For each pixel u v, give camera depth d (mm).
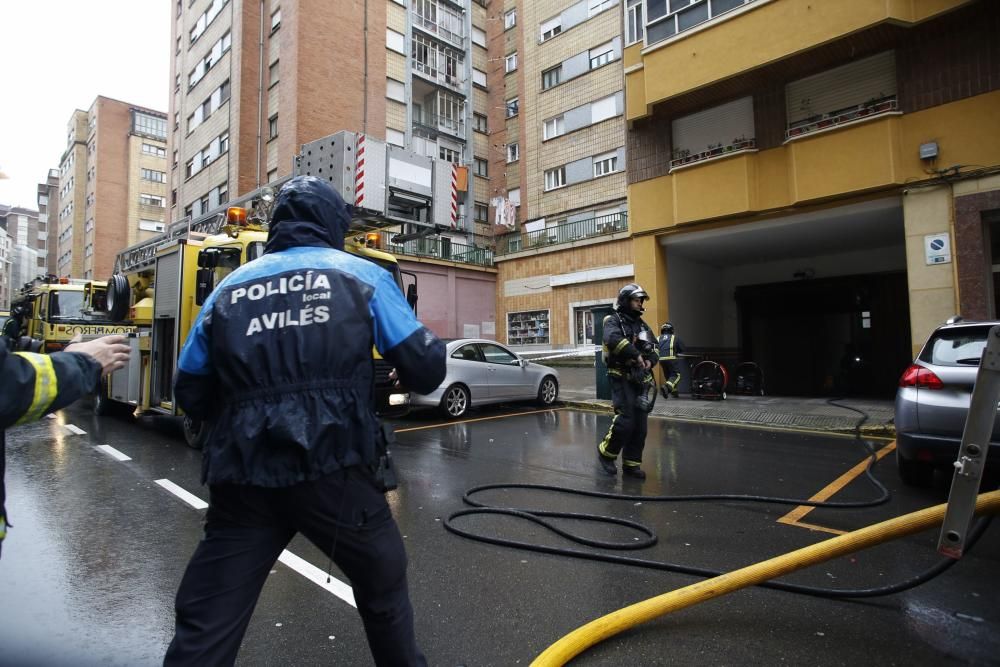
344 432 1586
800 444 7297
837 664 2406
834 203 10094
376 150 8086
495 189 30031
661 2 11602
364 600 1711
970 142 8680
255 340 1587
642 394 5566
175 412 7000
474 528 4129
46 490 5098
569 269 21875
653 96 11609
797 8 9742
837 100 10078
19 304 13070
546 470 5938
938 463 4605
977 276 8562
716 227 11625
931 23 8891
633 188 12703
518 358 10977
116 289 7527
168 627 2752
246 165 23984
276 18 23812
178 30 30531
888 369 13203
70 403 1452
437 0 28125
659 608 2621
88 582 3232
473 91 29984
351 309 1672
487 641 2613
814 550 2727
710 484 5336
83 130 51219
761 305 15469
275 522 1635
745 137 11172
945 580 3195
